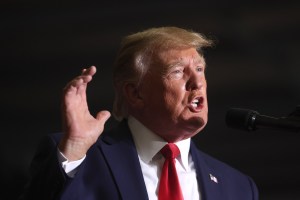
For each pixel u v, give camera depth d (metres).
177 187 5.80
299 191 11.64
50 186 5.27
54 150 5.33
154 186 5.84
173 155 5.95
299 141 11.70
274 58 12.55
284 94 12.35
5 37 12.34
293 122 5.26
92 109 12.09
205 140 11.84
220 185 6.09
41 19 12.45
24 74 12.31
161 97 5.86
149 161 5.95
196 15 12.70
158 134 6.00
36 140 11.99
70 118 5.31
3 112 12.07
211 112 12.09
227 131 11.91
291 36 12.74
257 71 12.45
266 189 11.66
